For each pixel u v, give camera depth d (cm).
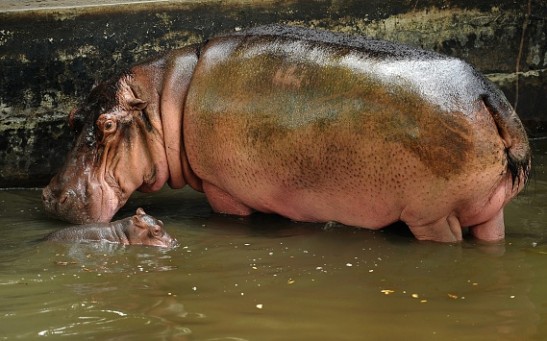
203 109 1346
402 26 1731
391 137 1177
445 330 922
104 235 1273
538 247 1210
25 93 1600
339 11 1689
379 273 1115
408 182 1187
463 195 1172
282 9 1664
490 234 1240
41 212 1472
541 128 1848
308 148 1246
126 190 1410
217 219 1406
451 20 1759
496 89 1189
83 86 1614
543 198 1441
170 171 1420
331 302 1011
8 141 1614
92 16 1597
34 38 1584
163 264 1167
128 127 1396
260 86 1291
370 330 923
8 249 1248
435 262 1154
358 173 1218
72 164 1395
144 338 902
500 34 1791
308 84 1247
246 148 1308
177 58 1412
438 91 1159
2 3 1656
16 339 905
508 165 1180
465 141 1146
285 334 911
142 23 1617
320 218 1324
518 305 996
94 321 953
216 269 1142
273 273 1121
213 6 1636
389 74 1188
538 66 1822
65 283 1088
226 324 941
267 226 1354
